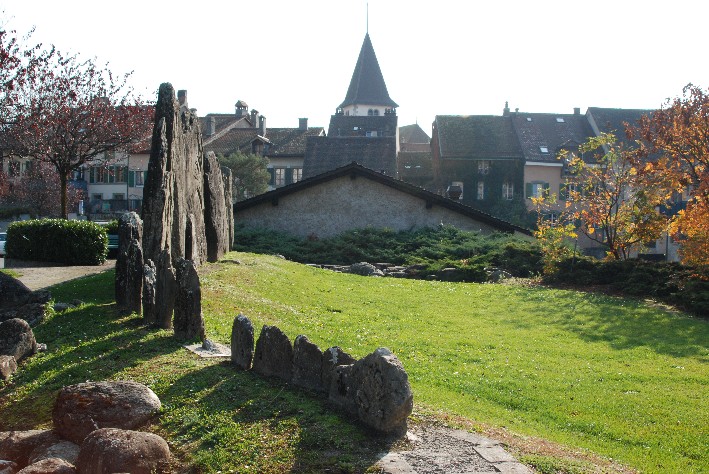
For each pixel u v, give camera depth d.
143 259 16.20
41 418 10.88
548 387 13.27
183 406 10.22
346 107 112.12
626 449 10.32
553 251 28.27
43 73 33.84
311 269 27.64
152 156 17.67
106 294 18.16
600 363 15.37
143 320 14.98
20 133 32.62
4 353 13.28
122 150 44.06
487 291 25.03
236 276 21.59
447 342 16.61
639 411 12.03
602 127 68.44
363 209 38.88
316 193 39.06
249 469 8.30
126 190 66.56
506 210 64.88
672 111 29.42
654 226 28.88
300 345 10.77
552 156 67.44
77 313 15.99
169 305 14.56
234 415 9.73
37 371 12.70
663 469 9.46
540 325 19.42
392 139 68.06
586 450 9.92
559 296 23.91
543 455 8.90
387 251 34.66
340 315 19.25
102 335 14.16
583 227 33.50
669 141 29.30
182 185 20.08
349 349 14.96
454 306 21.95
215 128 76.44
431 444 8.83
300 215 39.16
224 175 31.45
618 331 18.72
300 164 70.19
